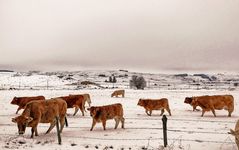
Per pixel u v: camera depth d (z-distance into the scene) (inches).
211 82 6988.2
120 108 730.8
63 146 511.8
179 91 2407.7
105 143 550.9
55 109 649.6
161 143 550.6
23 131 610.9
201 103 964.6
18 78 5502.0
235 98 1688.0
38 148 489.7
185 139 587.8
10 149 476.7
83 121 862.5
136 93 2119.8
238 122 484.4
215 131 682.8
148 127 745.0
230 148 515.2
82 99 976.9
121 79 7859.3
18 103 1042.1
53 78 5797.2
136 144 541.6
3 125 787.4
